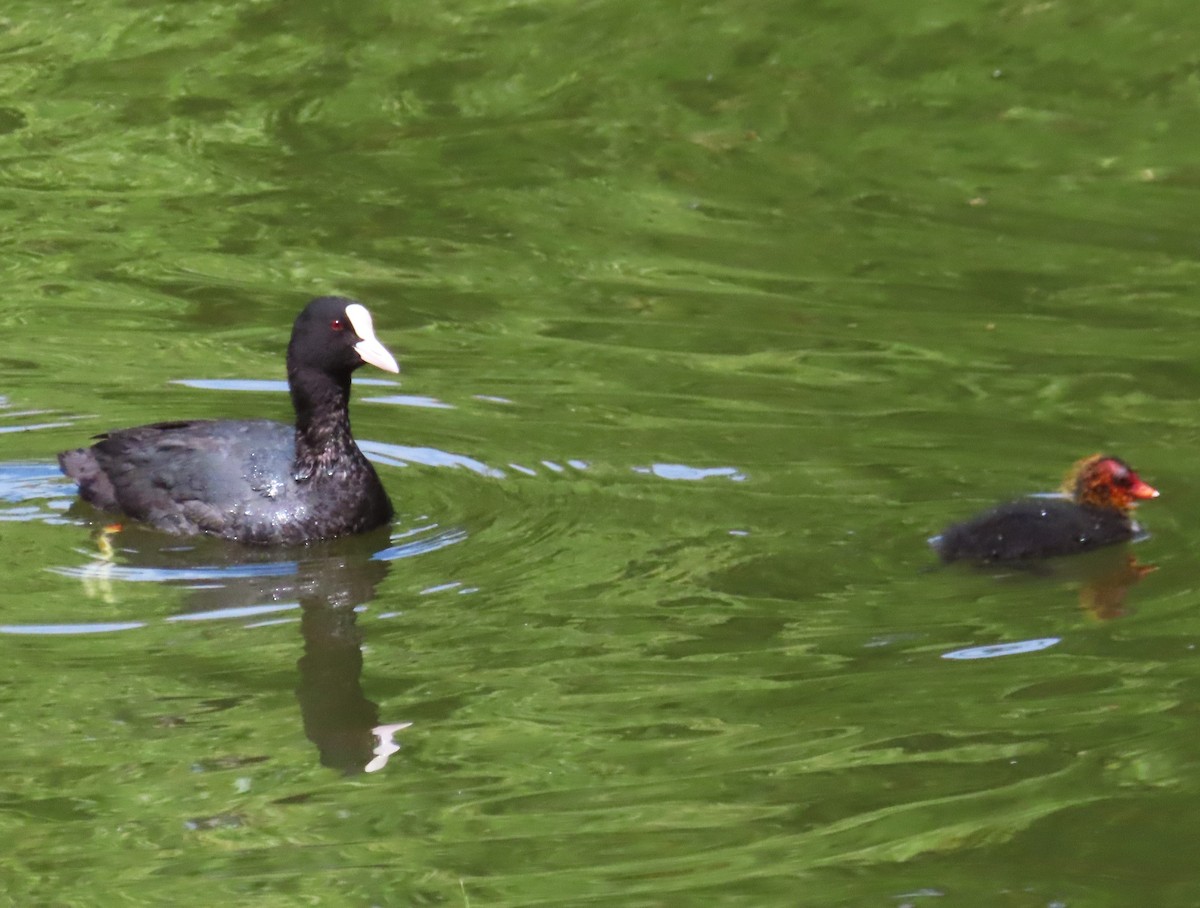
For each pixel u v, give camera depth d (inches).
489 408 609.3
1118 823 351.6
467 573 485.1
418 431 589.9
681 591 469.1
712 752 386.9
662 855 345.7
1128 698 405.7
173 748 391.5
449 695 415.5
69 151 878.4
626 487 541.0
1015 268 745.0
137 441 542.6
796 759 382.3
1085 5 1011.9
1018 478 542.6
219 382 640.4
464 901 331.6
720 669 425.7
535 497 535.5
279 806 368.2
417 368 646.5
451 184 842.2
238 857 349.4
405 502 537.3
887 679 418.6
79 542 511.2
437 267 753.0
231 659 436.5
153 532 519.5
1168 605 455.8
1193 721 393.4
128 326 693.9
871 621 450.3
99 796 371.9
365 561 494.9
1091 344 662.5
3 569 490.6
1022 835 350.6
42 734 397.4
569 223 800.3
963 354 654.5
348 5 1023.6
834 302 712.4
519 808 365.7
